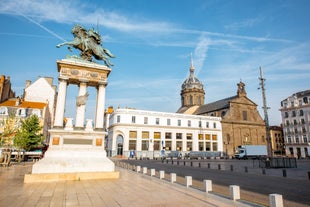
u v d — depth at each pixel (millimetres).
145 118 58312
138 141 55750
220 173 20641
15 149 32312
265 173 20266
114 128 55156
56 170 13414
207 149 64000
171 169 24875
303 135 67500
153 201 8109
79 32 17250
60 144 14461
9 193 9438
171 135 59906
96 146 15328
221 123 67875
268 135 27312
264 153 54969
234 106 71562
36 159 34906
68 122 15180
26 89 52281
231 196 7945
